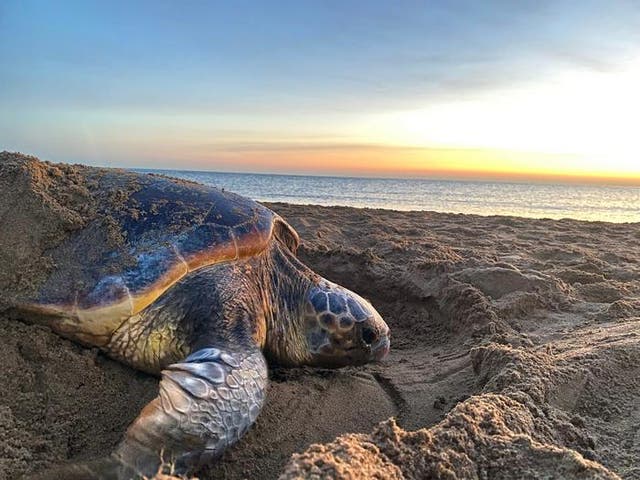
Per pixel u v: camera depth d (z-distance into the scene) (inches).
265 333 31.8
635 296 50.6
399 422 29.6
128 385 26.7
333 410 29.9
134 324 26.3
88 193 30.8
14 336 25.5
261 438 26.0
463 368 35.4
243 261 30.9
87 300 25.5
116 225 28.7
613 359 31.4
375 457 18.7
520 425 23.2
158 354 26.8
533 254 71.4
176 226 29.3
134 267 26.7
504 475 19.3
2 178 29.4
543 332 40.8
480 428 21.7
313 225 87.2
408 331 47.4
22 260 26.5
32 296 25.7
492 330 40.0
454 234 89.5
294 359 34.0
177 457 20.1
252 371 23.6
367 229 87.6
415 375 35.8
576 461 19.1
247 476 23.4
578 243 83.7
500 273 49.7
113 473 19.6
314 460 16.8
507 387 27.4
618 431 25.8
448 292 47.8
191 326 26.4
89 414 24.7
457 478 18.9
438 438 20.4
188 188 33.8
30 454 21.7
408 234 86.8
